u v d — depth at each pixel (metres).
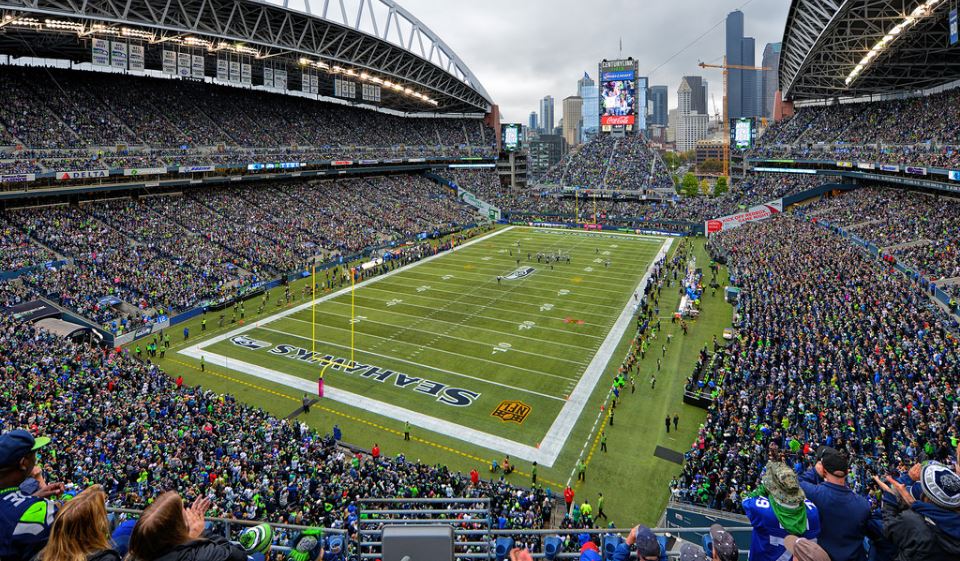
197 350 41.62
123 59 56.59
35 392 26.66
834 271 48.34
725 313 48.75
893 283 43.09
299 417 31.81
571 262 70.50
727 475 22.58
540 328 45.91
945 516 4.16
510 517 20.88
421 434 30.09
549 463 27.44
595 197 109.31
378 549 7.44
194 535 4.45
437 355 40.41
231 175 74.94
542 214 101.50
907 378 28.28
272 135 86.50
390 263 69.06
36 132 60.50
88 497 3.93
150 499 19.55
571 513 23.72
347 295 55.97
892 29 54.00
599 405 33.00
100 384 29.81
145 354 40.47
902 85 83.69
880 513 5.15
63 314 42.50
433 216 93.94
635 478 26.17
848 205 75.38
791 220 77.31
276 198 80.62
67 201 61.16
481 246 82.19
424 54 96.94
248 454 24.84
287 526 7.29
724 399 29.66
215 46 66.50
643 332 43.47
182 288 50.94
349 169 93.88
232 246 62.81
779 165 94.56
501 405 33.12
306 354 40.75
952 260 45.25
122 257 53.81
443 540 4.86
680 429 30.19
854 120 87.06
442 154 113.00
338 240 73.12
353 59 81.62
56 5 50.06
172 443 24.55
